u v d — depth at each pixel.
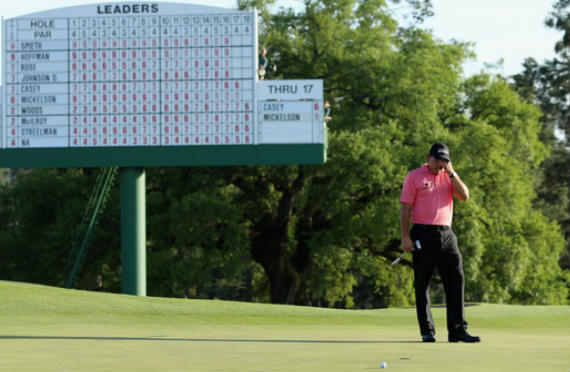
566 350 12.34
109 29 49.22
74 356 11.18
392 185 69.94
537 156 91.69
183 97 48.97
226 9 48.62
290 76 77.06
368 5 79.38
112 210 78.69
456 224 72.88
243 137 48.66
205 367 9.64
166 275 70.69
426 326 15.44
